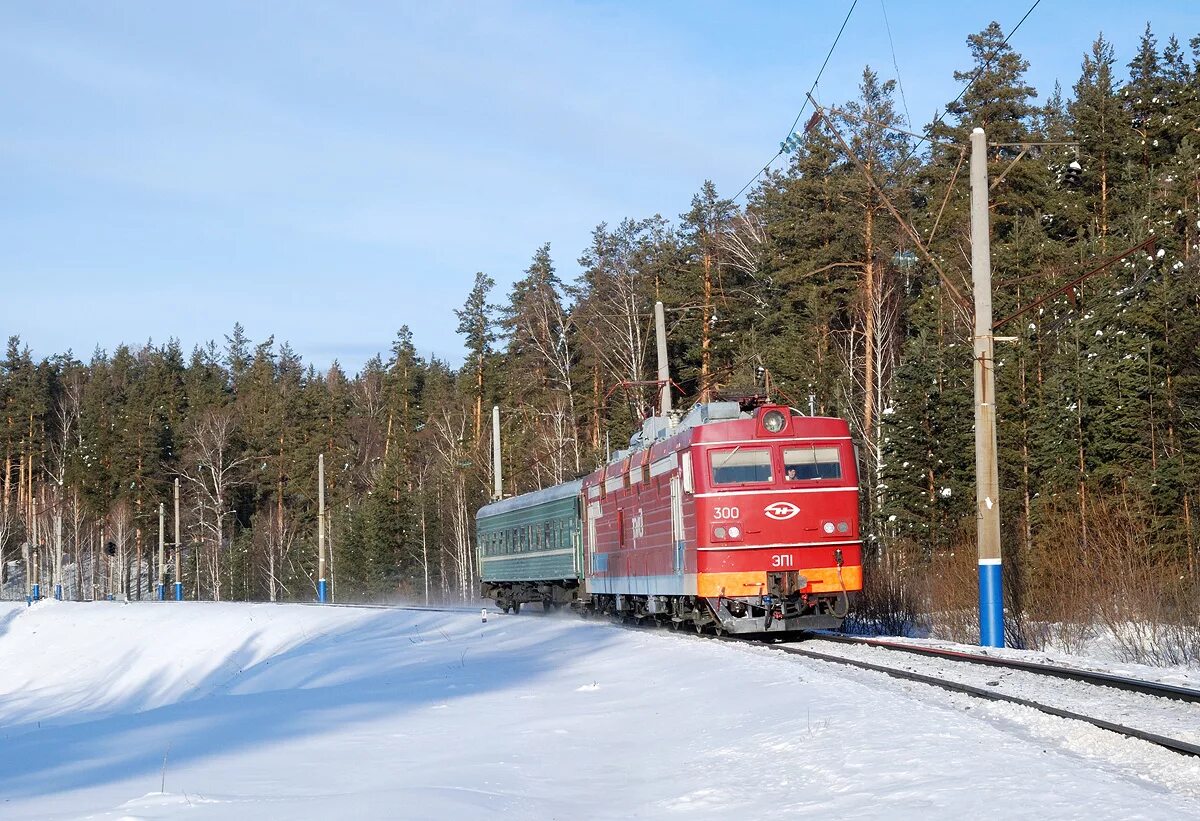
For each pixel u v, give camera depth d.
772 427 20.70
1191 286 32.00
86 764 13.25
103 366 132.00
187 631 45.78
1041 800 7.17
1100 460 30.92
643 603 24.81
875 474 41.19
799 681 13.69
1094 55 60.16
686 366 59.75
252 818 8.42
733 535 20.28
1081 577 22.38
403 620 35.44
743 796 8.53
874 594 26.02
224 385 138.50
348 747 12.65
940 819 7.04
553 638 24.20
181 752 13.40
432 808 8.54
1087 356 32.31
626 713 13.64
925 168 51.28
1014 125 49.97
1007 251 44.75
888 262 46.84
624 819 8.29
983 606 19.20
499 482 47.47
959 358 37.38
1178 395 30.98
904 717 10.58
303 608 45.31
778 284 51.22
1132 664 15.18
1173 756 8.63
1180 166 42.25
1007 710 11.05
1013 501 33.00
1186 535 27.31
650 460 23.30
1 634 57.66
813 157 51.09
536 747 11.76
